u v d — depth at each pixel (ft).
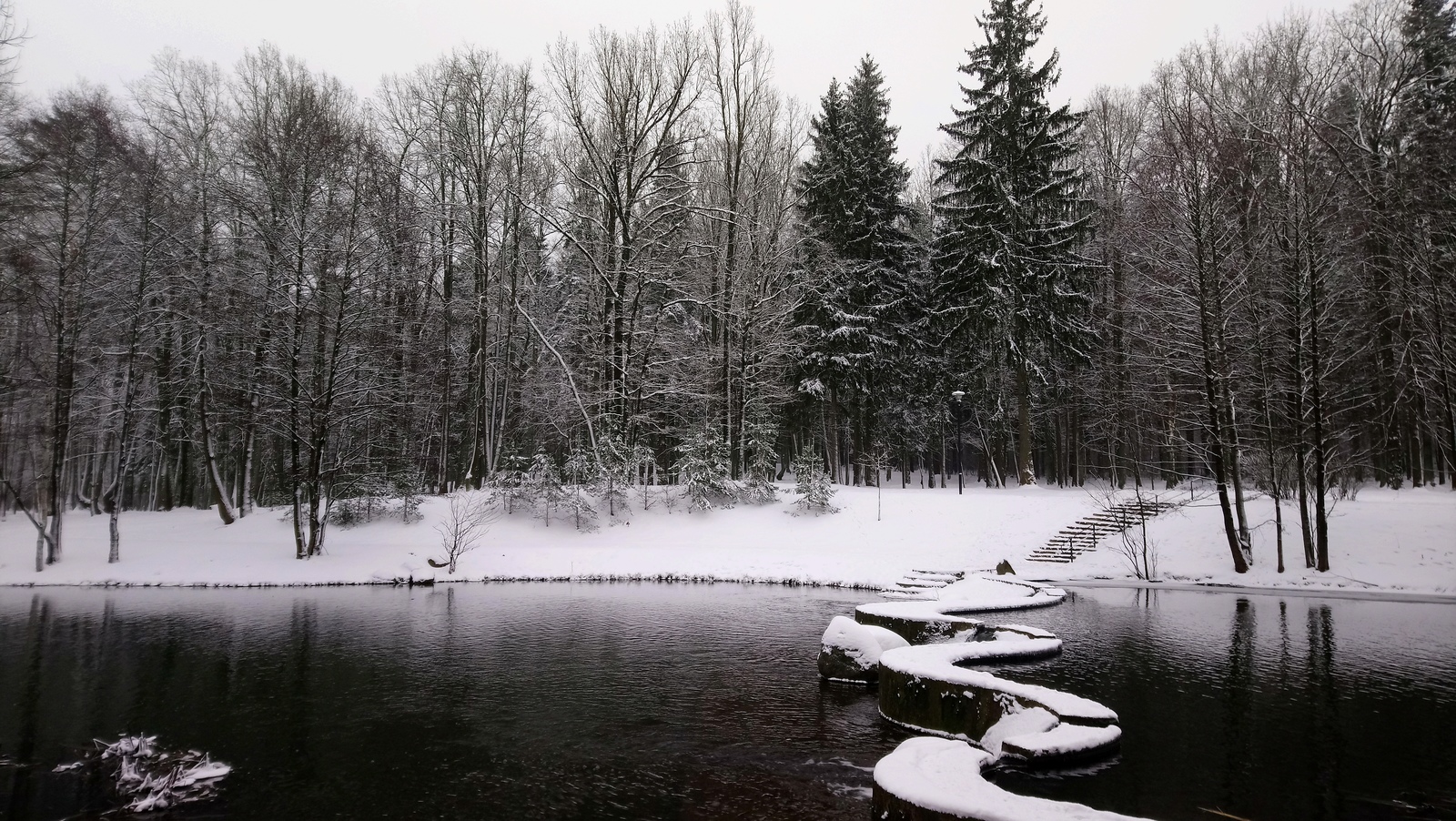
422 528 91.76
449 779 27.61
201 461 122.42
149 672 42.57
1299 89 86.12
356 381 85.05
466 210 109.70
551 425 117.08
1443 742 30.71
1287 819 23.68
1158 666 42.75
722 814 24.49
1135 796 25.38
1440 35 87.30
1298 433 75.31
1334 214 74.59
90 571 76.74
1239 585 72.54
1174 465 128.47
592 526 94.43
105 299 82.53
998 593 65.77
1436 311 74.59
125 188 83.05
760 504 100.89
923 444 152.15
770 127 116.98
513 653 46.96
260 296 86.63
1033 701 31.07
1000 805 20.61
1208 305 76.43
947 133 116.78
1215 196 74.90
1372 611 60.18
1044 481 159.63
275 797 26.09
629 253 106.83
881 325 124.16
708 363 109.60
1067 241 110.11
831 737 32.01
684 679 40.88
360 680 40.78
